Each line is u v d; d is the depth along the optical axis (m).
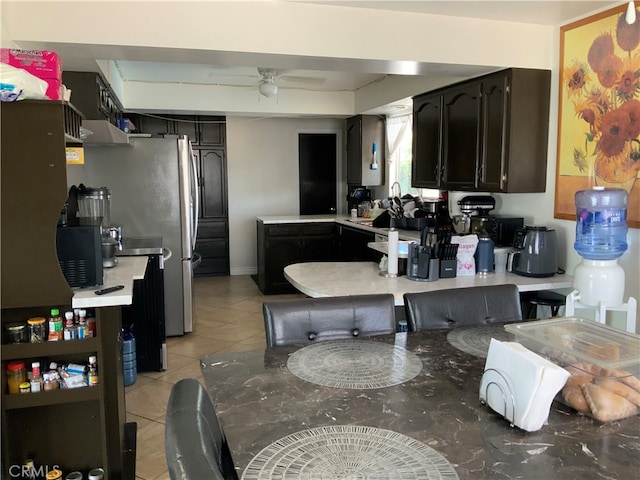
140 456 2.48
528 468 1.01
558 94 3.17
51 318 2.12
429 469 1.00
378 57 2.89
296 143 7.00
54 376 2.12
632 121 2.65
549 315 3.19
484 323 2.15
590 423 1.22
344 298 2.00
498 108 3.30
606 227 2.53
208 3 2.59
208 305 5.43
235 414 1.25
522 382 1.18
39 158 1.97
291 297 5.77
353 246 5.51
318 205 7.19
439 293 2.13
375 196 6.51
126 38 2.50
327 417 1.24
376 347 1.76
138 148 4.09
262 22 2.69
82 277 2.21
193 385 1.18
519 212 3.59
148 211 4.16
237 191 6.92
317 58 2.84
